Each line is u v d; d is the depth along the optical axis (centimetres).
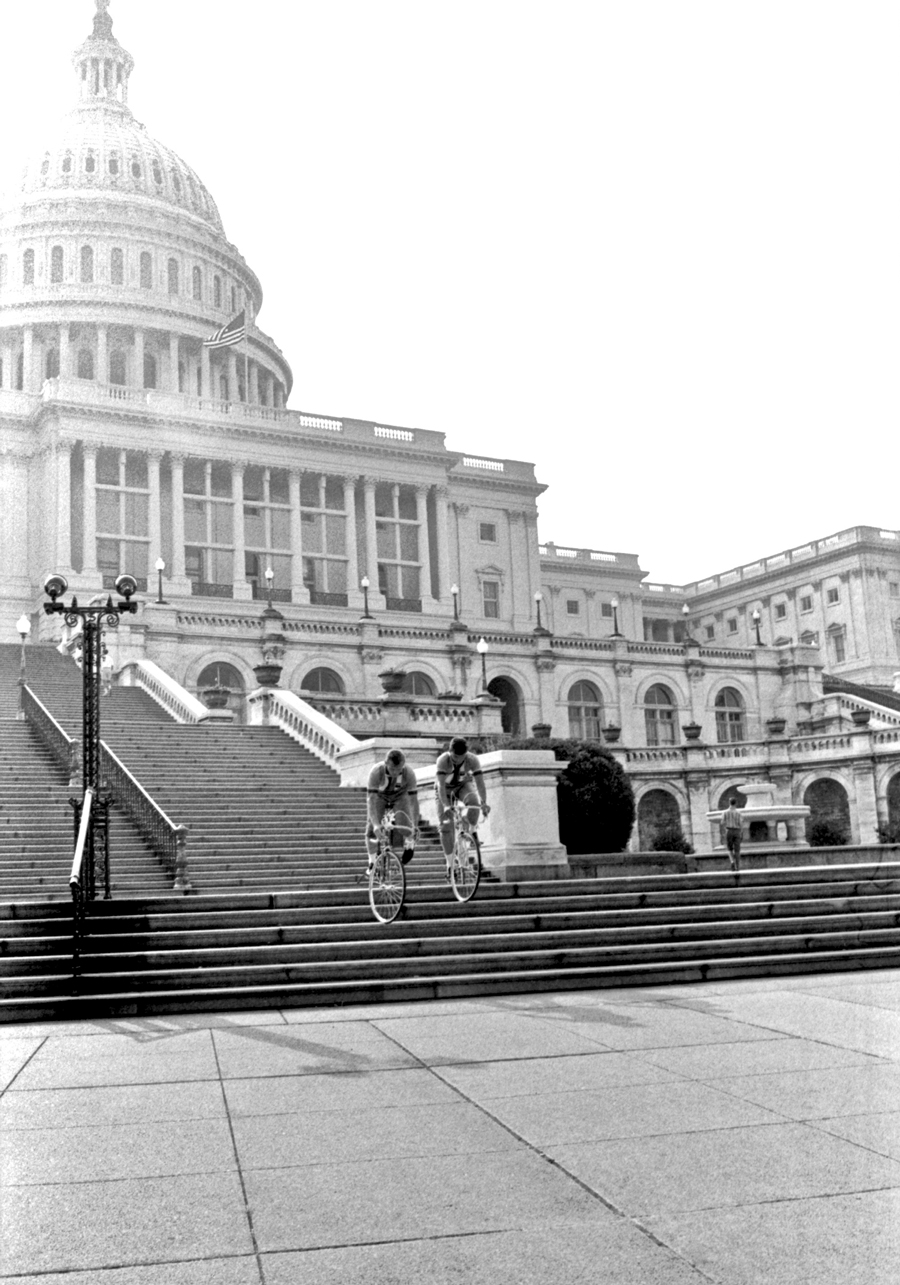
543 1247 476
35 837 1980
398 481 8175
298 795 2431
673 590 11094
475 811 1395
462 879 1395
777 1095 718
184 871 1772
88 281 9588
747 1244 476
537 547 8881
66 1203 538
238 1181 566
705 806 5206
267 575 7550
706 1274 447
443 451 8288
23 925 1309
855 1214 507
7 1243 489
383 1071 812
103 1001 1119
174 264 9956
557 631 9894
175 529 7375
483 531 8738
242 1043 943
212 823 2177
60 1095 761
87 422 7219
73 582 6762
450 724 4134
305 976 1209
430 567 8350
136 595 6725
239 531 7550
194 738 2844
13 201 9762
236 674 5056
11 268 9606
